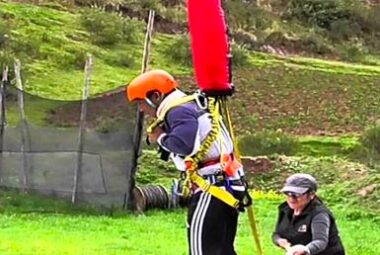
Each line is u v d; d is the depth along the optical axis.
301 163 32.47
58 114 34.03
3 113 24.16
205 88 8.02
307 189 9.34
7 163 24.22
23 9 58.66
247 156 35.91
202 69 7.97
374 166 31.72
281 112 48.19
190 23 7.97
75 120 33.50
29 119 32.97
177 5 69.12
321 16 74.19
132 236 19.14
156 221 22.20
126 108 27.11
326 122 46.31
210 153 7.97
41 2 62.12
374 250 17.72
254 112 47.81
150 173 31.14
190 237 8.03
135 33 59.22
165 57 56.91
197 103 7.99
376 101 52.22
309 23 73.75
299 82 56.00
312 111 48.72
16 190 24.11
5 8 58.09
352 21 74.81
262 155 36.72
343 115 48.00
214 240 7.96
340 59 69.06
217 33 7.92
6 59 46.84
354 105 50.78
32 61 50.59
